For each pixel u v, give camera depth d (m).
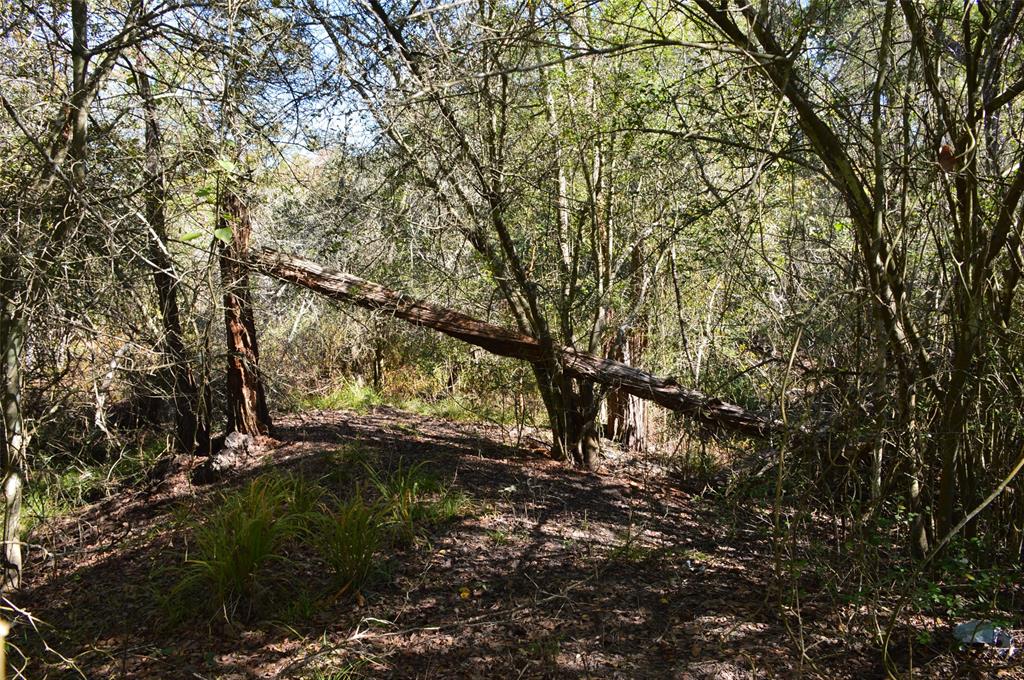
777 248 6.06
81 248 3.96
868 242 4.07
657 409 9.32
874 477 4.20
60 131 4.08
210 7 4.07
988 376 4.13
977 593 4.23
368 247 6.93
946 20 4.52
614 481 7.07
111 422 6.52
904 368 4.08
